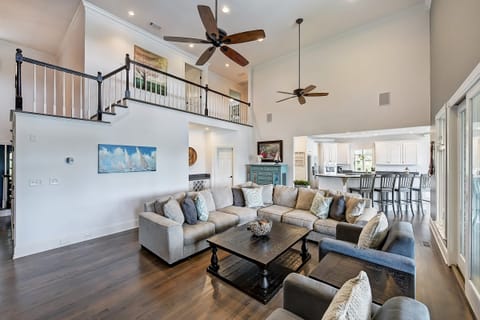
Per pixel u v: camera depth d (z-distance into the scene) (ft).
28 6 15.38
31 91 20.18
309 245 11.87
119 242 12.35
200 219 12.04
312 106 20.98
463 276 8.66
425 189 21.76
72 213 12.25
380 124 17.31
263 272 7.63
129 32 17.90
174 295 7.58
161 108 16.74
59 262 9.91
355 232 9.12
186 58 22.68
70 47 18.19
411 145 26.48
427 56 15.42
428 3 14.76
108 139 13.75
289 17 16.66
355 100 18.45
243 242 9.02
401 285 5.76
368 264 6.68
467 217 7.61
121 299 7.36
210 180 26.11
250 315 6.65
